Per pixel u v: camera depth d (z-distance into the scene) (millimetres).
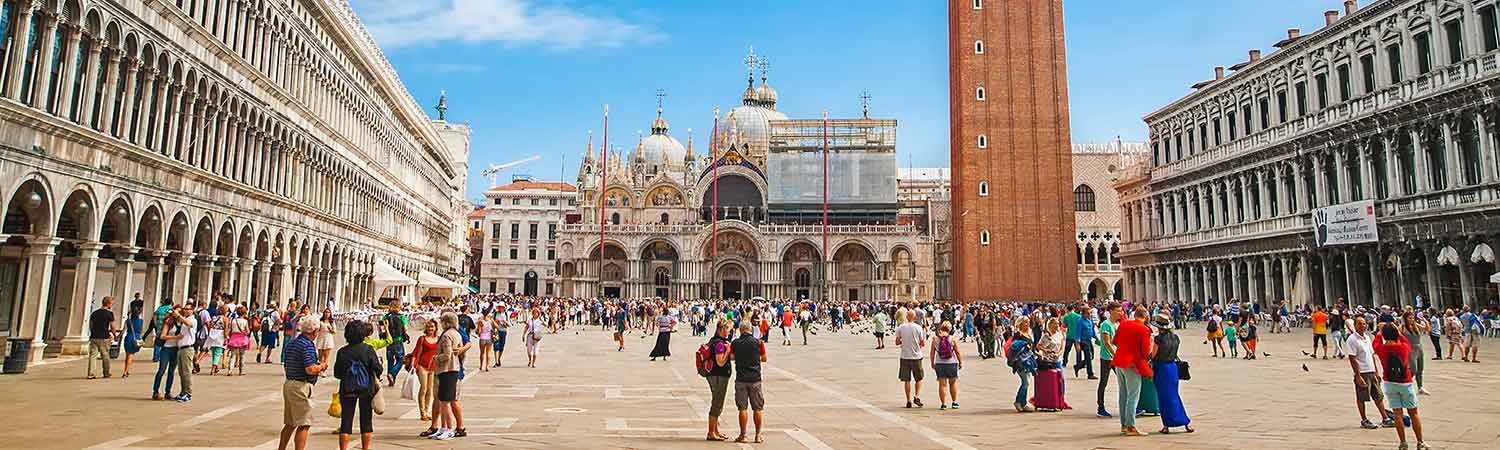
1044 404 18906
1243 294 67688
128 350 23625
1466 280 46625
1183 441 14922
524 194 150625
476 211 172125
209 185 34875
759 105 160000
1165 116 81000
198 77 33531
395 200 70062
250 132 39250
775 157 123750
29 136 23875
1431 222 48688
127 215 29125
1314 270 59562
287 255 43844
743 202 127375
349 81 55688
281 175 43188
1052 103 85188
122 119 28672
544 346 43438
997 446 14516
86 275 27219
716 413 15016
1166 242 79562
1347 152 56688
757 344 15211
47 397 19078
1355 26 56094
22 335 25219
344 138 53750
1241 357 33969
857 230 114750
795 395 22266
